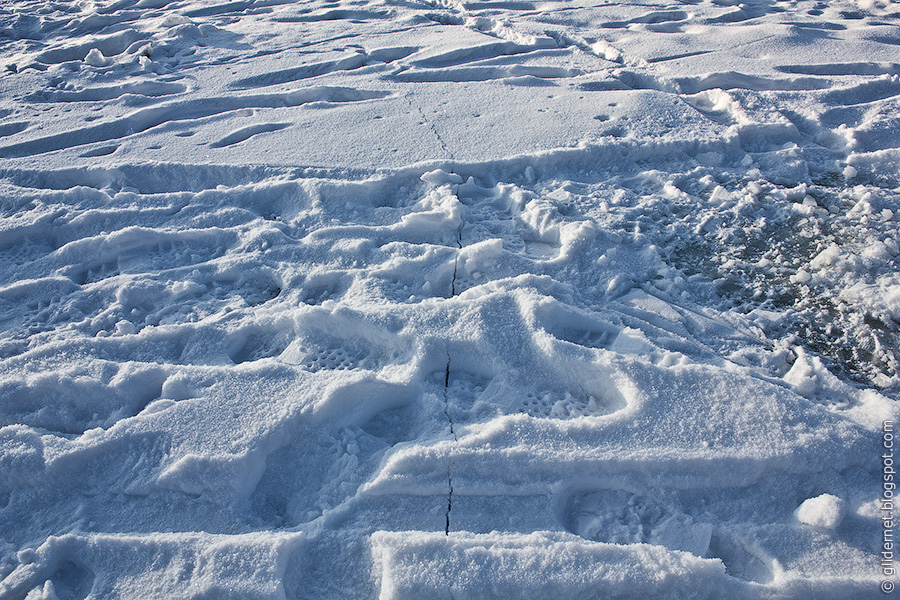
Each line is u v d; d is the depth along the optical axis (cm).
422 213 281
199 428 184
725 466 174
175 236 278
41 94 425
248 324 229
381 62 479
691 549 162
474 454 176
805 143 346
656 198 303
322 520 167
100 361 209
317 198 301
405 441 189
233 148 349
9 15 605
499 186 309
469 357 212
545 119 369
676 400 190
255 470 177
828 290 246
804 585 148
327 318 222
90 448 179
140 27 559
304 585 155
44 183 327
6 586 150
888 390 206
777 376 211
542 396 201
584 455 175
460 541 156
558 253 271
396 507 171
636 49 472
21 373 206
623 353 215
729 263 262
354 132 361
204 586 148
